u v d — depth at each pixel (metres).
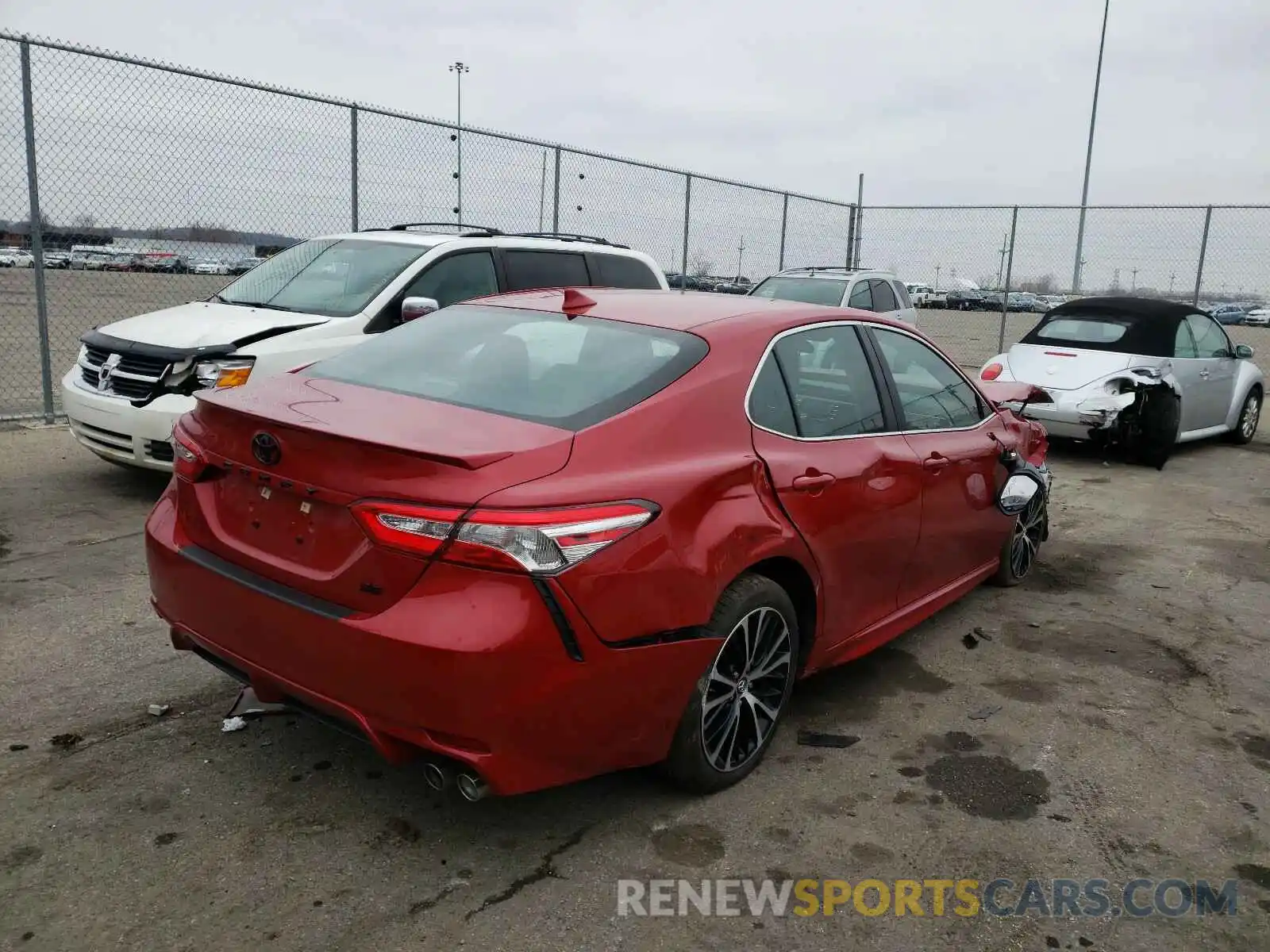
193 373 5.99
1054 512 7.58
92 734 3.48
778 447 3.42
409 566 2.58
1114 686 4.37
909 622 4.40
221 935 2.52
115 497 6.39
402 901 2.69
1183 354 9.77
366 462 2.65
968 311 19.38
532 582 2.56
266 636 2.83
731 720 3.26
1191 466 9.77
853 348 4.08
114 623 4.43
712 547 2.98
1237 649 4.87
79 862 2.78
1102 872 3.00
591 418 2.96
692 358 3.32
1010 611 5.29
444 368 3.42
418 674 2.52
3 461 7.23
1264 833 3.26
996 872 2.98
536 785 2.71
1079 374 9.30
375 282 7.05
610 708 2.76
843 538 3.65
